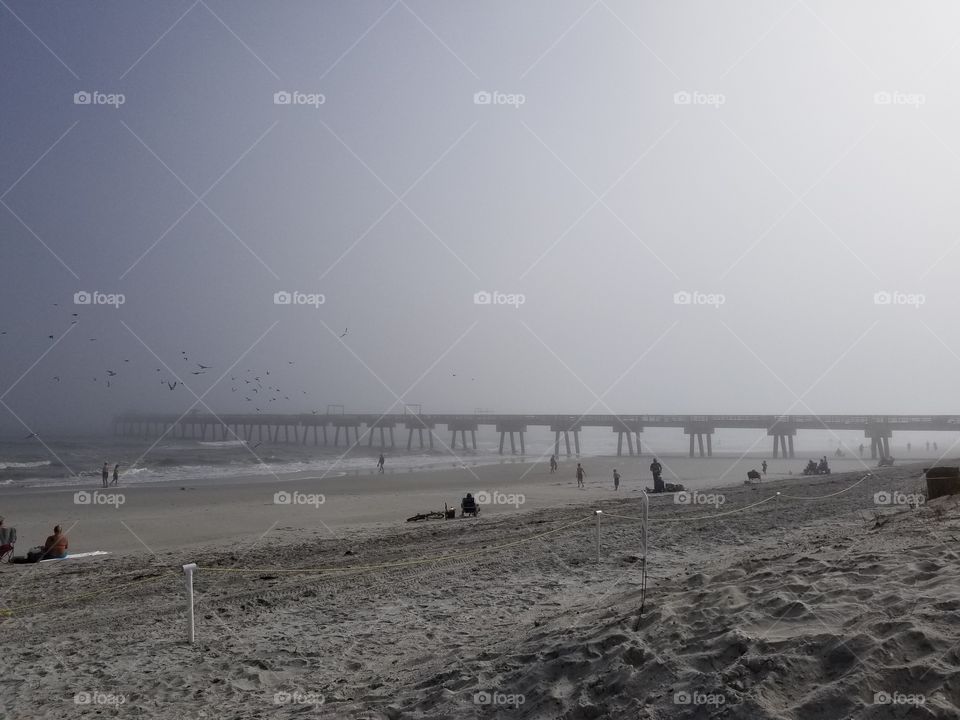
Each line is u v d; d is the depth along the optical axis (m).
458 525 19.70
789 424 67.75
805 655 4.30
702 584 7.62
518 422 80.62
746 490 26.75
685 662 4.64
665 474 45.28
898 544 7.99
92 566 14.86
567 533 16.22
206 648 8.22
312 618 9.53
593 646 5.38
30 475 43.34
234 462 55.62
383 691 5.98
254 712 6.00
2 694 6.91
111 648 8.42
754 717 3.75
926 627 4.28
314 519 23.77
